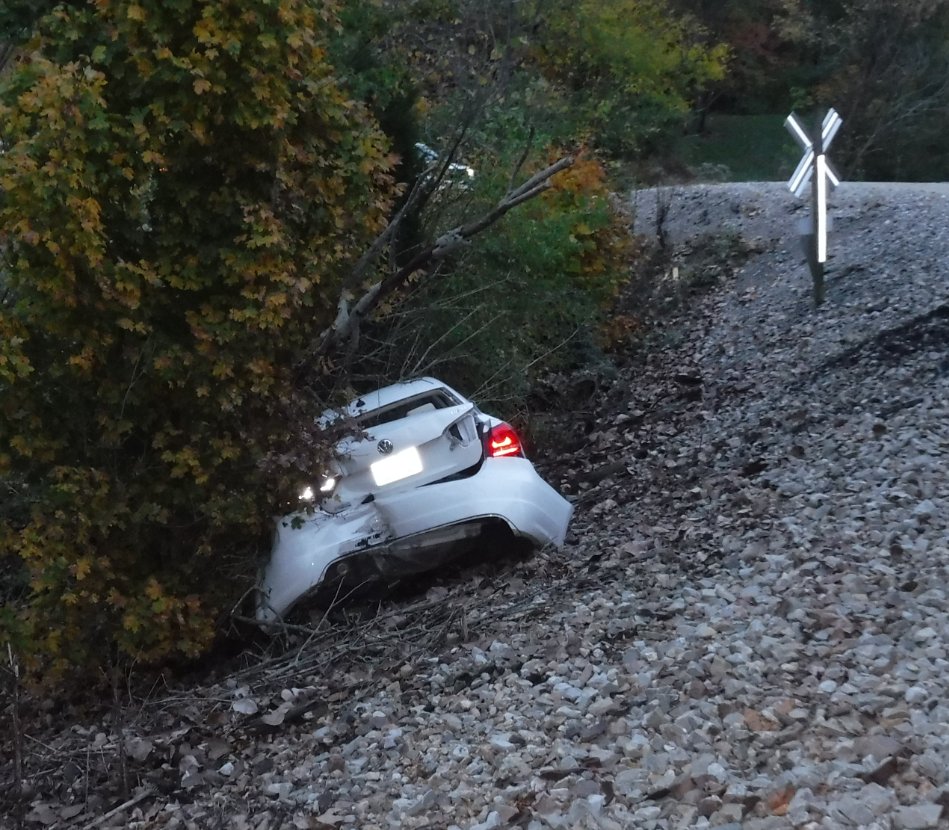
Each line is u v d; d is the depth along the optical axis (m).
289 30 7.10
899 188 21.61
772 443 10.04
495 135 13.08
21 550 6.88
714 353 15.00
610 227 15.80
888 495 7.36
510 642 6.57
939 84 33.72
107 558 7.07
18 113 6.69
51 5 8.29
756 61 37.03
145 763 6.13
